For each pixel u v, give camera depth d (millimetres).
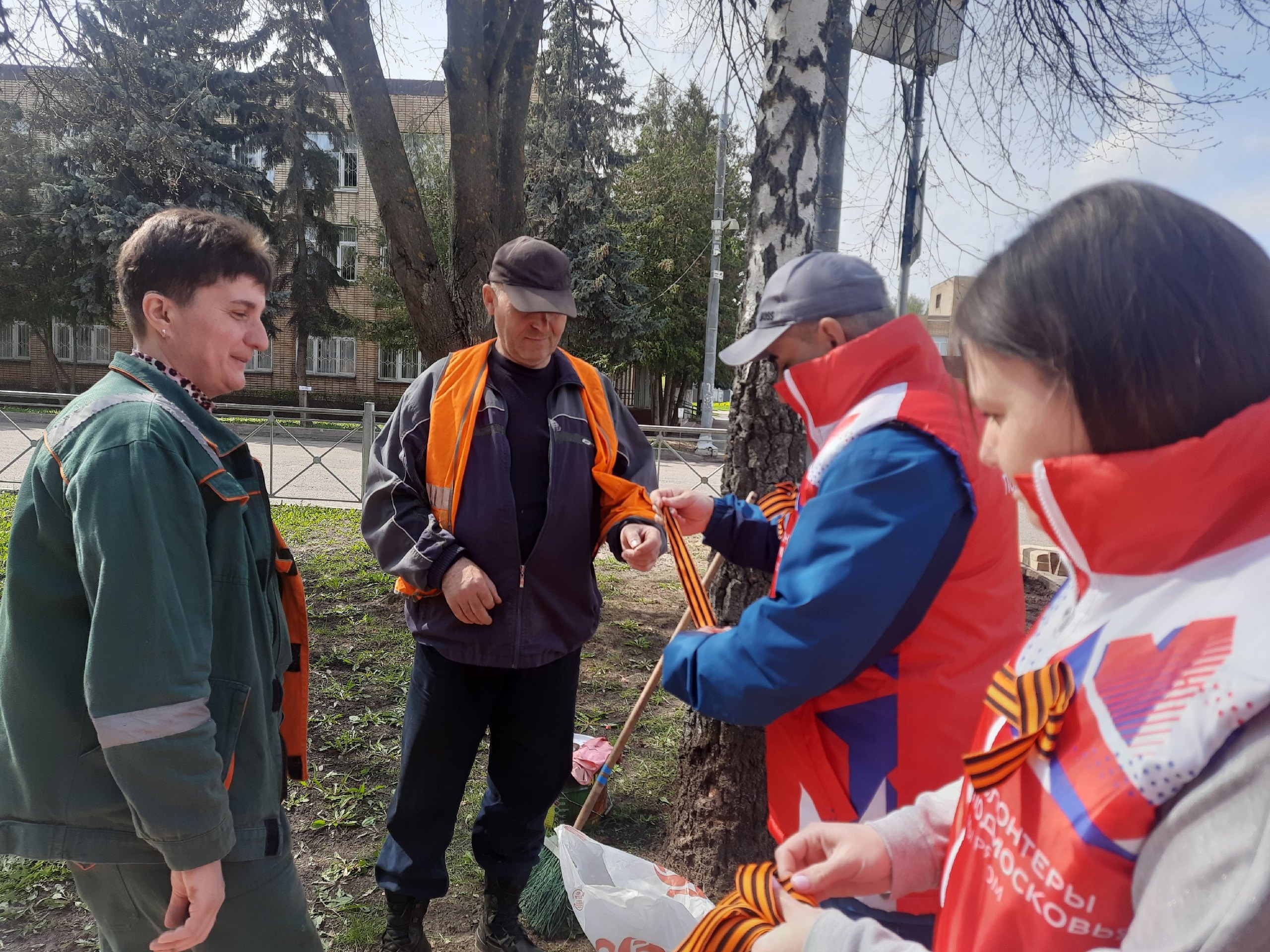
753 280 2365
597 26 5621
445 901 2602
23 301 19938
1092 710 586
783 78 2266
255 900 1414
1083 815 571
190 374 1464
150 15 9453
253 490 1481
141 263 1408
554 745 2223
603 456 2234
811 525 1196
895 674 1230
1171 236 558
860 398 1300
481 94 4973
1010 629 1271
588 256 16562
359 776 3289
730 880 2402
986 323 644
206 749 1244
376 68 5008
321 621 5070
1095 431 589
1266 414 531
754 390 2348
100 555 1189
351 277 21625
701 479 9562
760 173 2340
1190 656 534
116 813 1287
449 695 2135
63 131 6004
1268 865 454
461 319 5152
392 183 5051
